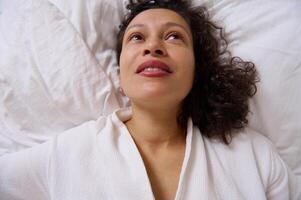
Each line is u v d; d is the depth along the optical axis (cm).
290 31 81
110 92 84
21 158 72
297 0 84
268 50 81
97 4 84
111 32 87
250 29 84
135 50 71
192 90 82
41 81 81
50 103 82
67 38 81
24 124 83
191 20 85
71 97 82
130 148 70
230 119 80
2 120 83
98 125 76
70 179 68
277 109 81
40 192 71
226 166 72
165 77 67
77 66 81
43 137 82
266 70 81
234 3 86
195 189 65
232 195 66
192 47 78
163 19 74
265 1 85
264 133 83
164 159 73
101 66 85
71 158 70
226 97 82
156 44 69
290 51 80
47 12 81
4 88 81
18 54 81
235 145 76
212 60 84
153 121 75
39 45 81
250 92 82
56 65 81
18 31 82
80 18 83
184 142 77
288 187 75
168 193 68
